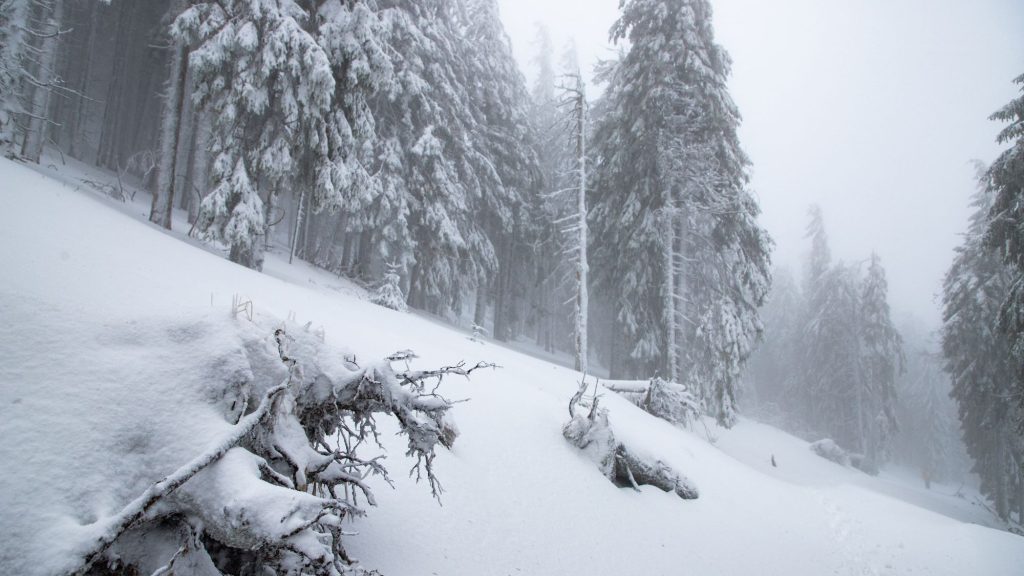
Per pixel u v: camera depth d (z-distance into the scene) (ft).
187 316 10.16
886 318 134.10
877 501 50.75
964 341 89.30
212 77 40.65
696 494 30.63
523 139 100.48
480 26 96.07
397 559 13.39
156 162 47.11
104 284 12.35
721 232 70.85
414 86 65.82
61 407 7.77
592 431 28.02
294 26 40.01
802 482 57.16
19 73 45.60
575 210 93.97
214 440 7.97
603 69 82.53
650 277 70.85
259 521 7.12
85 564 6.35
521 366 43.42
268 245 68.03
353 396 11.41
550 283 114.93
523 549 17.44
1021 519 91.09
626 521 23.41
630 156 73.41
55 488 6.94
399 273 74.64
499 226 94.58
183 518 7.62
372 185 48.19
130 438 7.95
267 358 10.23
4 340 8.23
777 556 27.25
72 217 22.81
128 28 84.89
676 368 63.77
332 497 10.03
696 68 64.54
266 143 41.47
